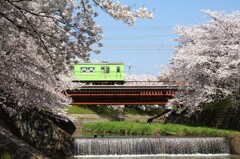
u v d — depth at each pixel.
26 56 14.25
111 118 55.25
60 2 7.55
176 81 36.28
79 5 8.10
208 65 29.20
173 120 37.66
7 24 8.17
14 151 13.39
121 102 43.06
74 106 54.44
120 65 47.75
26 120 18.58
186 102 33.09
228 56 26.81
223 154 21.98
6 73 14.90
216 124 28.88
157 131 28.64
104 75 47.62
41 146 18.72
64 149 20.02
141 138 21.97
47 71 14.94
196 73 29.89
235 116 26.56
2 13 7.72
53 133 19.39
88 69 47.50
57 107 20.31
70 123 32.28
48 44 8.91
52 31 8.61
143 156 21.06
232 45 27.06
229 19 29.38
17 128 18.28
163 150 21.89
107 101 43.09
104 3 8.05
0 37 11.34
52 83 16.62
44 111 22.56
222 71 26.23
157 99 42.81
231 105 27.22
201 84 30.34
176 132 27.56
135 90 42.31
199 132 26.11
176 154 21.77
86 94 42.69
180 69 31.80
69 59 8.67
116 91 42.78
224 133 24.14
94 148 21.17
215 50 29.00
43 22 8.37
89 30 8.21
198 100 30.33
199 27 32.62
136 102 43.06
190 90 33.06
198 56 29.06
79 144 21.02
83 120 50.47
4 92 16.27
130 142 21.69
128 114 61.47
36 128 18.80
